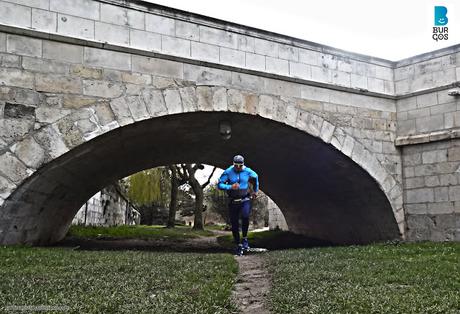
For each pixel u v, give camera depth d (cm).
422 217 1130
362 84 1130
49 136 743
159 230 2141
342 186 1253
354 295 441
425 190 1130
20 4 750
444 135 1092
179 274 547
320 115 1050
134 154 1117
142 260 662
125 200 2847
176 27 880
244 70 941
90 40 790
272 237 1714
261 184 1631
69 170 891
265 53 983
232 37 942
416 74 1163
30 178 730
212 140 1146
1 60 724
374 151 1130
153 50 847
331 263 668
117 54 815
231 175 880
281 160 1272
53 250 762
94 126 780
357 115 1113
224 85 918
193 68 888
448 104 1104
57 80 761
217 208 3712
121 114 805
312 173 1283
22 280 481
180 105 862
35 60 748
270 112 972
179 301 420
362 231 1362
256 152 1253
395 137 1176
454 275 552
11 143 717
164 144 1112
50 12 771
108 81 802
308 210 1588
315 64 1055
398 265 641
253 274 626
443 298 423
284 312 413
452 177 1084
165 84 854
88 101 781
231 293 490
